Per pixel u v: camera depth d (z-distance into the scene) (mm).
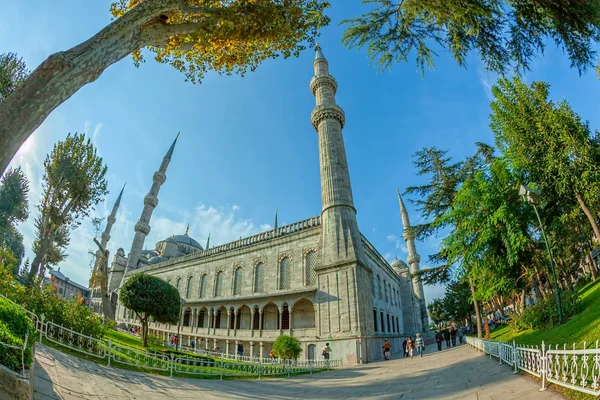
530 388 7430
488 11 7434
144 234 59406
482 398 7254
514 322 20672
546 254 20953
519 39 7953
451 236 22828
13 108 5977
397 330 40656
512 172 21125
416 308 55094
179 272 45625
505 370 10688
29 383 4758
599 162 18156
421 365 17328
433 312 75438
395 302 43875
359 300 26906
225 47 11188
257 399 9023
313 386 12391
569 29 7363
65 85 6664
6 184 36438
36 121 6258
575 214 20359
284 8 10008
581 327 10133
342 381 13797
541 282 24875
